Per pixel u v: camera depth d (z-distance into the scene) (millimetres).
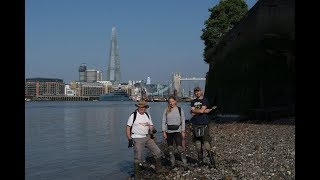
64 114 93500
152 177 11570
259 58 32188
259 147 16094
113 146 25797
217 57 46406
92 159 19078
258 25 31844
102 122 59250
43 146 26953
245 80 35062
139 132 11383
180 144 12016
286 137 18812
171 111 11969
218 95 44875
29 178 13914
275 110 28688
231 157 14078
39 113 100938
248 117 32156
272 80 31141
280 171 10875
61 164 17625
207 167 12109
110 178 12953
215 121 36188
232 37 39312
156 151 11586
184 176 11070
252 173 10805
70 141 30438
